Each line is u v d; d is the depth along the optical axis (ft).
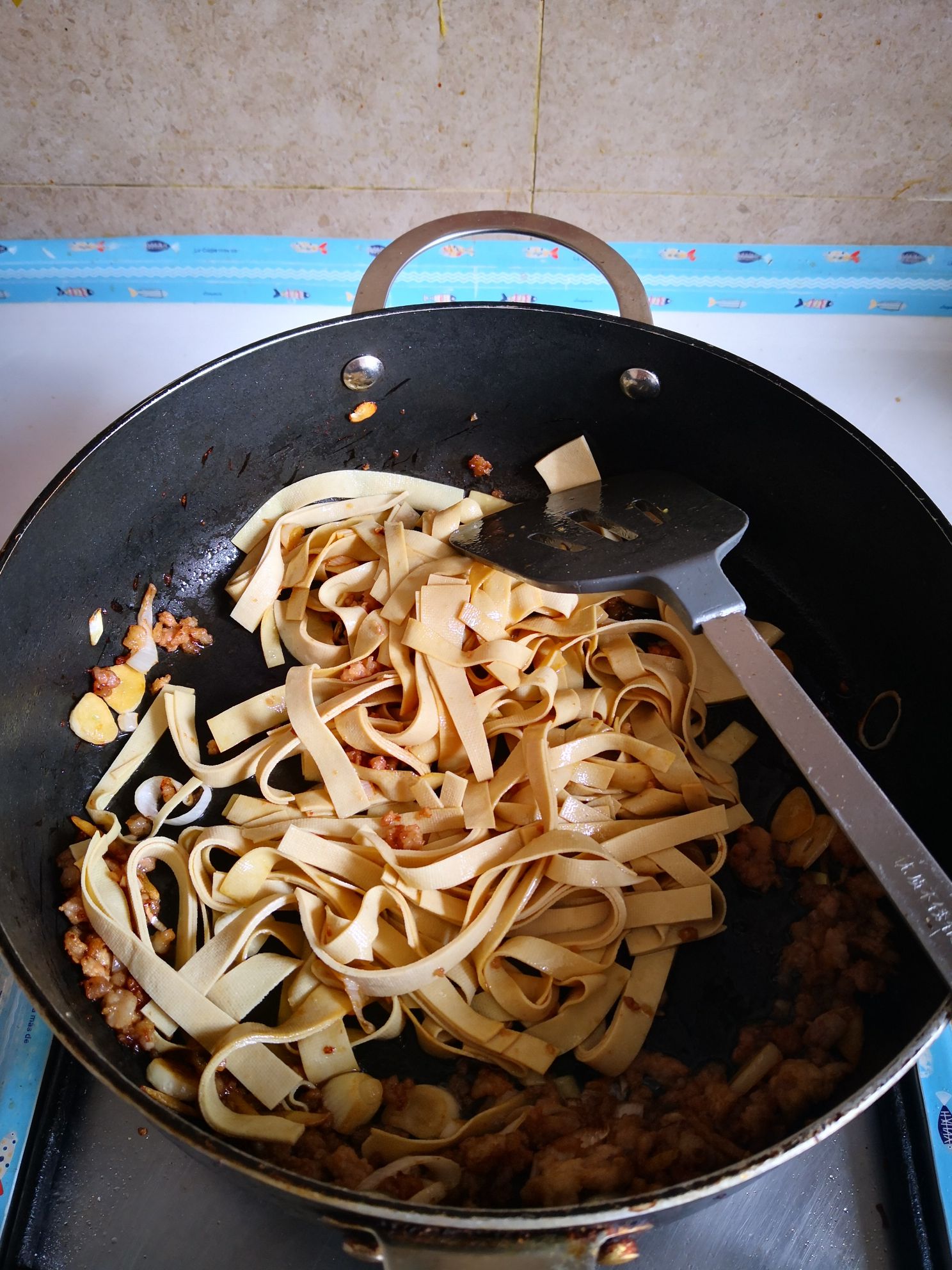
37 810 0.98
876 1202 0.85
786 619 1.20
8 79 1.28
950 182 1.39
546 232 1.13
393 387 1.20
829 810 0.79
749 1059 0.90
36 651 1.00
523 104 1.31
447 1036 0.94
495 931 0.96
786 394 1.08
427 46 1.25
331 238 1.50
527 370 1.19
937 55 1.24
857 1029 0.90
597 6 1.20
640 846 1.01
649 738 1.12
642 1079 0.89
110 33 1.23
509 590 1.17
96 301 1.52
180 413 1.09
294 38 1.24
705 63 1.26
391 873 0.98
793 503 1.16
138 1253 0.83
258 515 1.23
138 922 0.96
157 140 1.36
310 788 1.09
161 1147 0.87
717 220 1.46
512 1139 0.83
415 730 1.09
